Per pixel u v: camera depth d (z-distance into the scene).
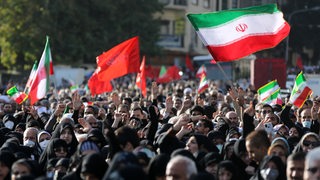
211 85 35.12
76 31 65.12
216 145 14.39
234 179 10.72
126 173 7.75
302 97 20.25
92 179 10.01
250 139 11.20
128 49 22.27
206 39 15.91
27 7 61.88
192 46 83.31
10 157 11.91
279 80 40.03
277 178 10.59
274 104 21.69
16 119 20.39
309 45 68.75
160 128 14.89
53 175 12.34
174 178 9.22
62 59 63.62
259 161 11.19
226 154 12.28
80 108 19.53
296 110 21.72
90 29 65.56
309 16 66.00
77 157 11.60
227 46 15.91
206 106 20.59
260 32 15.90
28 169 10.81
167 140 12.64
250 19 15.94
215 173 11.53
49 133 16.94
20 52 63.00
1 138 16.86
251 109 13.21
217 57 15.96
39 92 21.28
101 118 19.94
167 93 31.58
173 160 9.30
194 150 12.59
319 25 66.00
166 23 82.50
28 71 63.91
